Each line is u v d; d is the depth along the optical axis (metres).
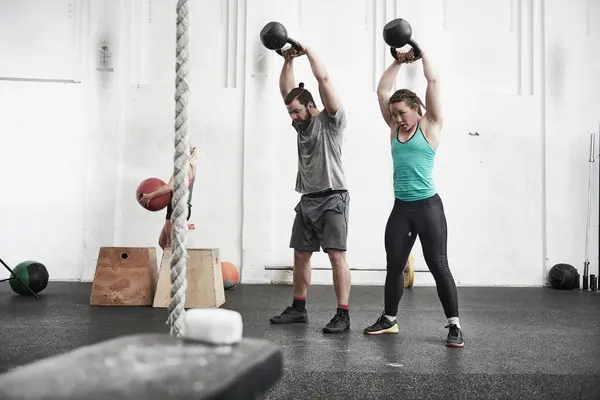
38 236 5.58
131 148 5.71
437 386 1.87
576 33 5.95
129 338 0.66
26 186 5.60
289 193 5.75
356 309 3.71
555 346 2.45
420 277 5.74
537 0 5.96
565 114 5.91
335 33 5.88
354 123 5.82
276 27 2.65
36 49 5.66
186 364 0.56
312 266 5.68
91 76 5.68
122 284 3.72
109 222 5.61
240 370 0.55
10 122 5.61
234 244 5.71
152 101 5.74
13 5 5.66
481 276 5.82
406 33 2.43
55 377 0.50
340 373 1.88
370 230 5.77
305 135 2.94
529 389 1.88
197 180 5.71
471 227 5.84
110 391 0.46
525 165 5.89
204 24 5.82
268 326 2.92
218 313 0.65
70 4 5.71
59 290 4.63
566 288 5.44
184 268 0.91
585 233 5.86
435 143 2.64
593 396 1.89
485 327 3.02
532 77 5.94
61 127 5.64
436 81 2.61
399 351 2.29
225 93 5.77
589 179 5.88
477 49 5.96
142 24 5.80
